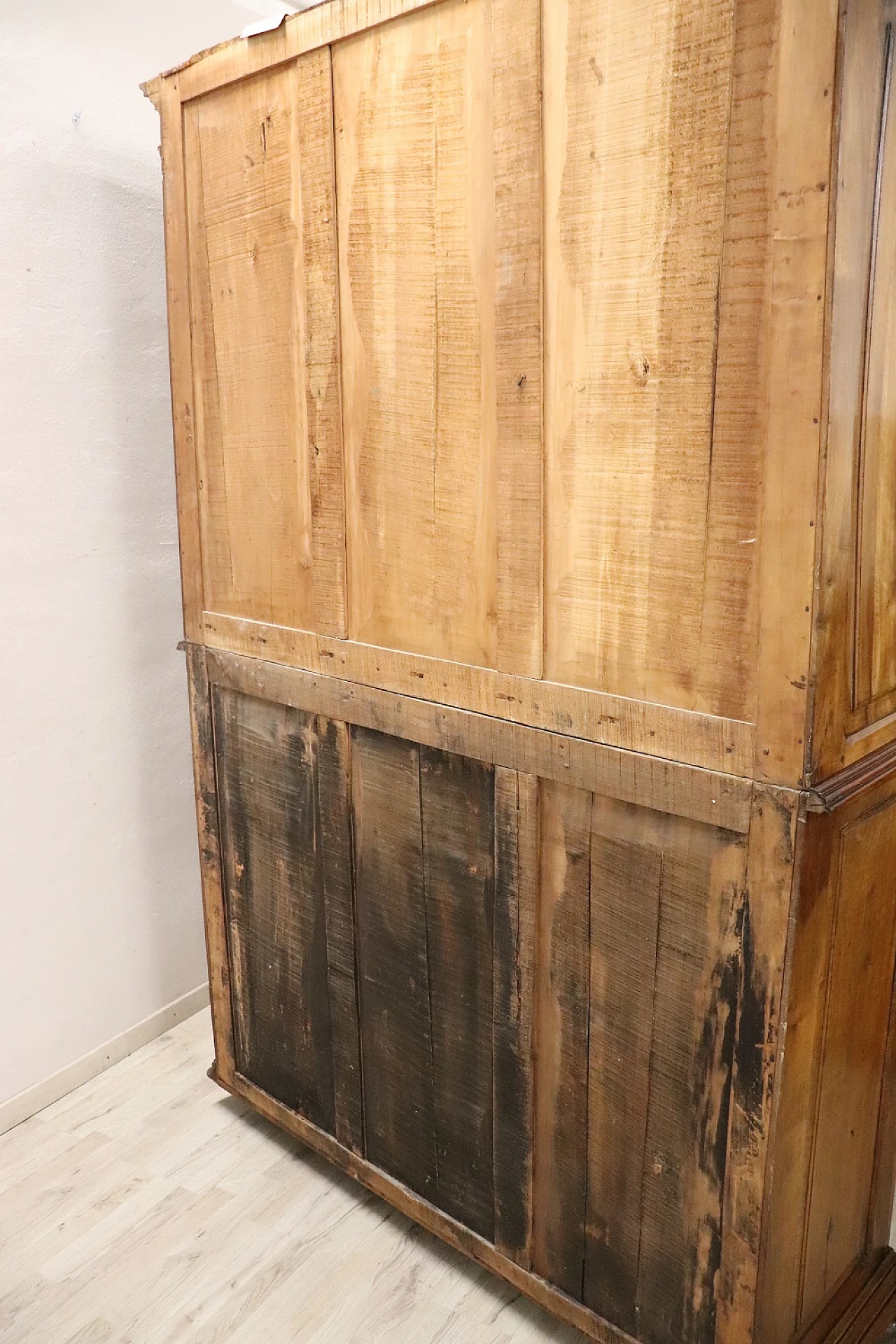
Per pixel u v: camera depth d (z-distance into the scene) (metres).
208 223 1.75
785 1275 1.44
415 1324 1.71
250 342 1.73
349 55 1.45
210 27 2.21
